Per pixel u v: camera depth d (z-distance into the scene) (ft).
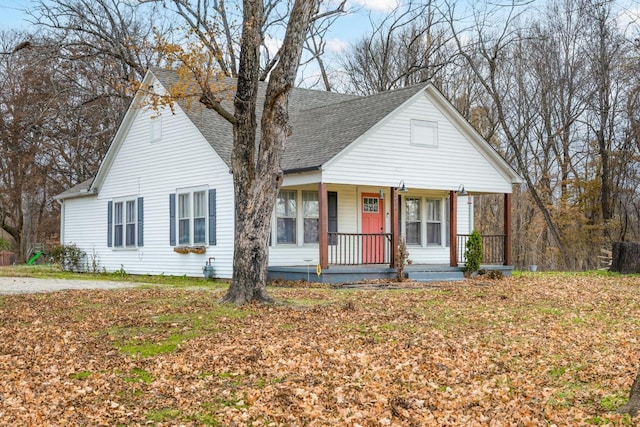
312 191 69.41
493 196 132.36
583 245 113.39
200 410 22.53
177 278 70.95
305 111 79.97
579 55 109.40
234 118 43.96
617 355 30.25
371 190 73.46
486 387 24.79
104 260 84.89
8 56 118.52
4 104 119.14
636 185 109.29
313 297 48.62
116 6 112.27
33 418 21.34
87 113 122.52
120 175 82.17
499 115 110.32
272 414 21.83
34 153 120.16
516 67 116.57
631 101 101.30
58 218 133.80
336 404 22.88
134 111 78.54
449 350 31.01
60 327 36.60
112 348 31.58
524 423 20.70
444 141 68.74
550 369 27.89
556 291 54.54
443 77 128.77
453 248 69.36
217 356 29.53
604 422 20.66
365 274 62.18
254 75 43.88
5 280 70.18
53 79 118.93
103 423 21.15
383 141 63.93
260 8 44.24
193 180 70.33
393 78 132.05
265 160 43.42
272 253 66.03
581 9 105.50
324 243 60.03
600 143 107.34
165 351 31.09
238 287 44.09
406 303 45.47
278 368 27.43
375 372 26.81
